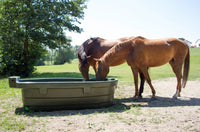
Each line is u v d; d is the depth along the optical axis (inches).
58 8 633.6
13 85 170.2
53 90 157.2
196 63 914.7
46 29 610.2
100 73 185.5
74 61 2753.4
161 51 206.5
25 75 564.7
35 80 206.4
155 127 115.6
